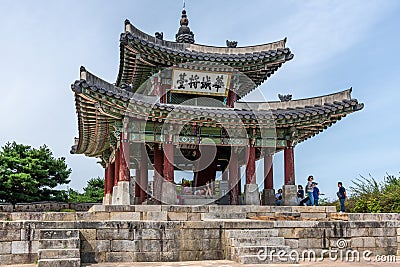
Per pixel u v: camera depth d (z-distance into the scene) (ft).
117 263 51.47
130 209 67.21
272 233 57.31
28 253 51.26
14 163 155.02
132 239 53.31
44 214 60.18
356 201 108.17
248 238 54.80
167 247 54.24
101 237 52.54
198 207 71.10
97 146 104.01
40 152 164.25
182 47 94.43
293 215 74.64
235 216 71.10
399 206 96.27
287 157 89.10
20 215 59.21
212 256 55.62
